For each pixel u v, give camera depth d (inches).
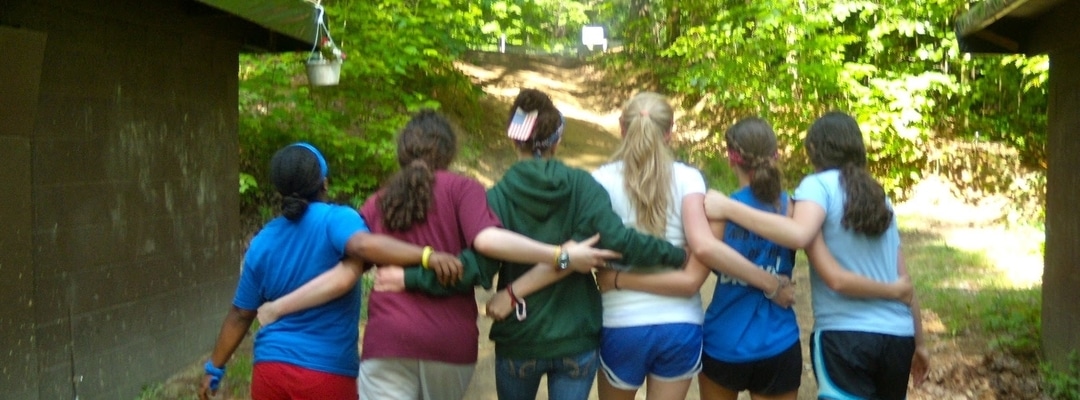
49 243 190.9
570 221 133.1
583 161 592.4
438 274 127.0
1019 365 233.3
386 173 452.4
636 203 139.0
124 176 218.8
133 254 222.4
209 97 265.3
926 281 333.1
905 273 150.8
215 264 267.0
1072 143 220.2
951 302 296.2
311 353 129.7
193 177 254.4
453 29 525.0
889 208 143.6
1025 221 463.5
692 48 587.8
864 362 142.6
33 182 185.8
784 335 145.2
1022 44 264.4
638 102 143.3
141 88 227.0
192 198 253.4
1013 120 547.8
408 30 446.3
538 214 133.0
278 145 417.4
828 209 142.9
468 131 593.6
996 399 216.5
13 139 178.1
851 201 141.3
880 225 141.3
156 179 233.9
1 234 175.6
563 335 132.8
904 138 515.5
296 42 296.4
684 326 139.0
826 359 145.4
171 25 240.7
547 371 136.8
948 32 542.0
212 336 264.2
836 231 143.2
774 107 551.5
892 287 144.2
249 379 230.5
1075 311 213.6
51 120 191.9
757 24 553.9
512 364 135.8
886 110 519.8
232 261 278.8
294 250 131.6
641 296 138.9
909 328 146.2
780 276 144.4
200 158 258.8
